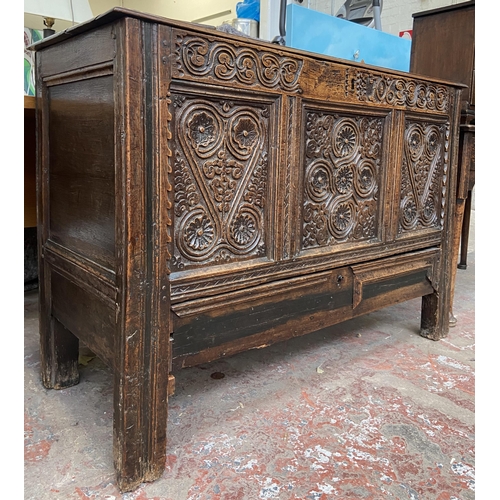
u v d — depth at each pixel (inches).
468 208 130.4
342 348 80.4
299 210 59.4
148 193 43.8
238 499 44.6
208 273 50.5
